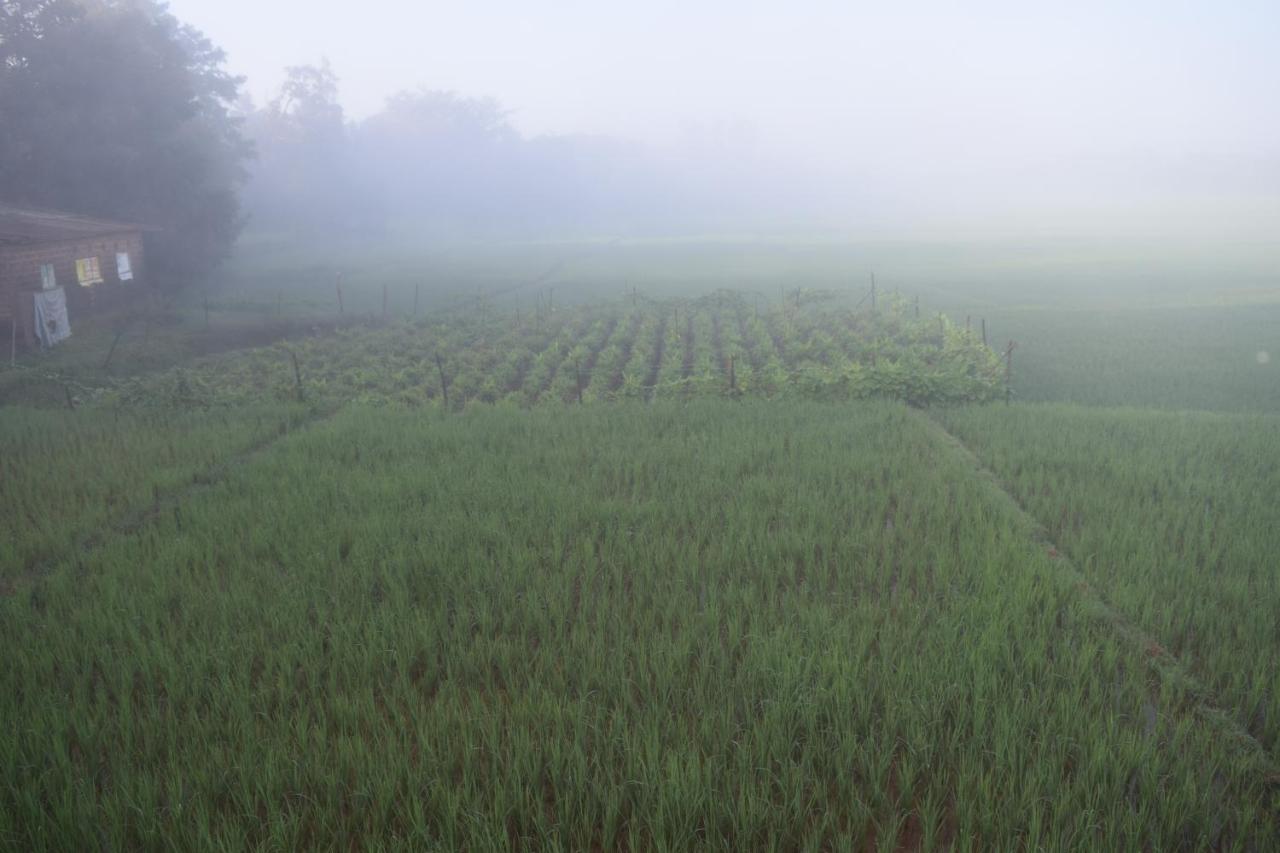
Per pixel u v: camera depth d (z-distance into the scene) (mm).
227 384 27109
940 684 7938
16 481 15578
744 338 33844
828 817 6324
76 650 9055
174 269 50938
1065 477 14742
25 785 6828
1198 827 6387
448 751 7148
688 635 9016
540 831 6309
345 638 9164
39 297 31641
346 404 23344
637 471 15023
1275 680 7871
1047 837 6242
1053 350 31156
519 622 9680
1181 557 11234
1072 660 8430
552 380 27578
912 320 36156
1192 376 26328
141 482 15250
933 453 16281
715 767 6926
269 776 6809
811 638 8891
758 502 13609
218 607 9969
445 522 12641
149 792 6598
